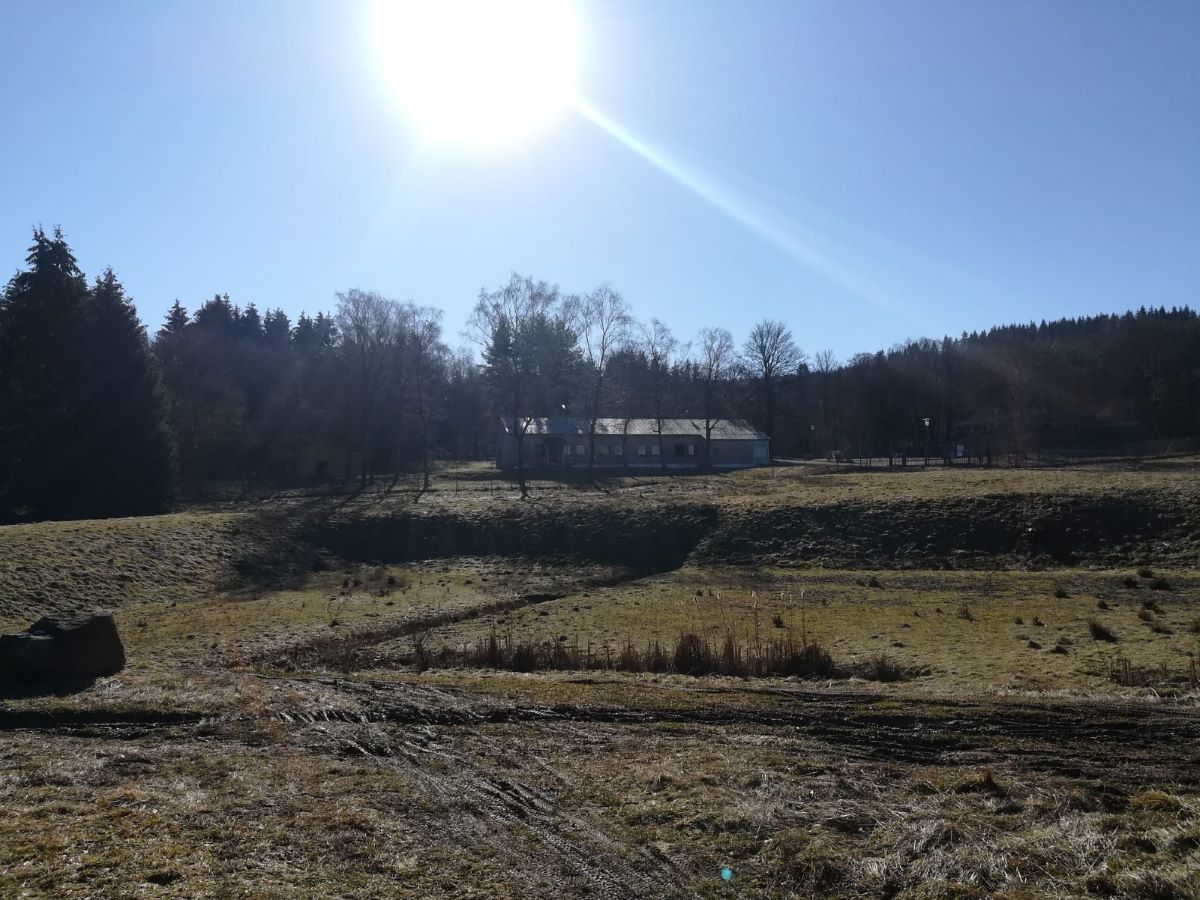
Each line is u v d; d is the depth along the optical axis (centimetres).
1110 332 11369
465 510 4619
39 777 910
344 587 3262
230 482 7075
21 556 2847
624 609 2742
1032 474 5031
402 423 7594
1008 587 2819
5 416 4488
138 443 4822
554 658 1922
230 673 1602
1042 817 784
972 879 659
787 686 1512
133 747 1051
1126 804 815
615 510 4406
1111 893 632
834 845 726
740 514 4144
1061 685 1497
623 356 9412
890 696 1321
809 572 3425
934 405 9931
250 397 8481
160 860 689
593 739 1077
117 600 2791
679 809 817
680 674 1730
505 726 1144
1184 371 8994
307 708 1240
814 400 11438
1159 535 3234
